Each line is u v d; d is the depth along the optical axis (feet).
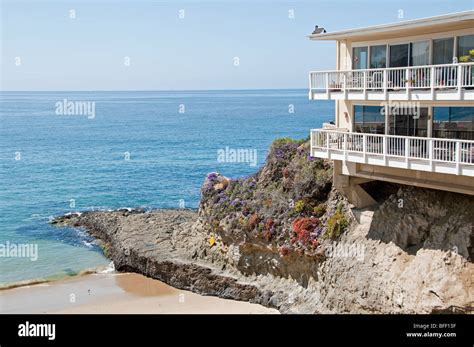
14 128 463.01
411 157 81.25
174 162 301.63
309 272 104.37
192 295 117.80
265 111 605.73
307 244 102.68
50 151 341.00
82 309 108.68
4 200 215.72
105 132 434.71
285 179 115.65
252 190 122.62
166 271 124.98
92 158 315.37
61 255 146.20
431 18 78.07
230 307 108.78
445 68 77.51
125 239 142.31
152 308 108.99
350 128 98.53
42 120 529.86
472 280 77.25
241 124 474.08
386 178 90.53
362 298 91.09
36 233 167.84
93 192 230.48
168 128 456.04
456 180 80.69
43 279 128.06
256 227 112.57
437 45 84.53
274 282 110.83
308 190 108.47
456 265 79.25
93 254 147.13
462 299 77.25
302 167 112.98
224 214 121.80
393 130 90.68
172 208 194.29
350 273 94.32
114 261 136.98
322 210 105.70
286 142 123.54
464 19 74.02
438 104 82.28
